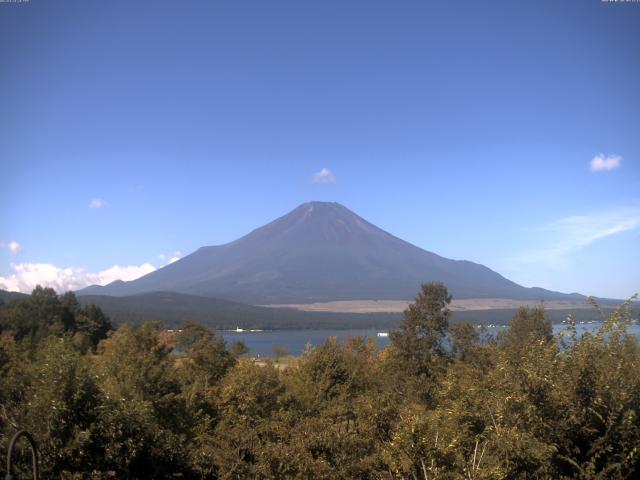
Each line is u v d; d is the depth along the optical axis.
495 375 9.52
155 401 17.03
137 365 19.33
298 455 10.37
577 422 8.09
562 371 8.52
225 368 29.58
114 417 10.55
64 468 9.94
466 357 33.25
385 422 10.85
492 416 8.88
